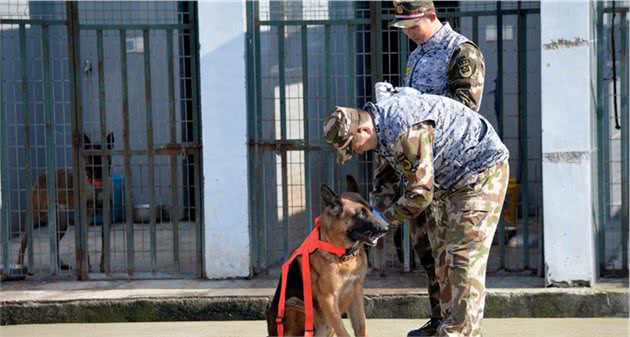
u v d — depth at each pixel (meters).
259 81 7.61
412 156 4.56
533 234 9.05
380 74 7.61
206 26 7.32
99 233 10.08
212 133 7.38
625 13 7.29
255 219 7.62
